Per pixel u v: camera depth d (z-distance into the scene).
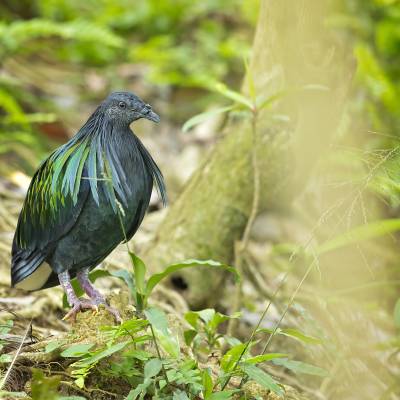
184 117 18.41
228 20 20.86
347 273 11.80
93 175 8.11
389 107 15.42
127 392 7.72
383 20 17.61
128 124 8.48
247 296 12.28
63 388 7.59
